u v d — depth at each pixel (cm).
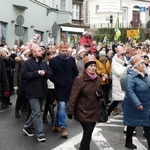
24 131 858
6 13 2370
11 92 1410
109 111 1027
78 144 787
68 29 4738
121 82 786
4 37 2380
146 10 7188
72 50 1340
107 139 840
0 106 1254
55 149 746
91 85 670
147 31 5453
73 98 668
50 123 990
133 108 727
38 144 781
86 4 6812
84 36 1559
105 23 6581
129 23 6838
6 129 912
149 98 731
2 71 970
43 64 819
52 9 3256
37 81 796
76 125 979
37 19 2991
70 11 3816
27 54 1067
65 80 848
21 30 2020
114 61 1009
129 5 7112
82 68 1079
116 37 3175
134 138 853
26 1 2606
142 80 727
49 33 3334
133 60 731
